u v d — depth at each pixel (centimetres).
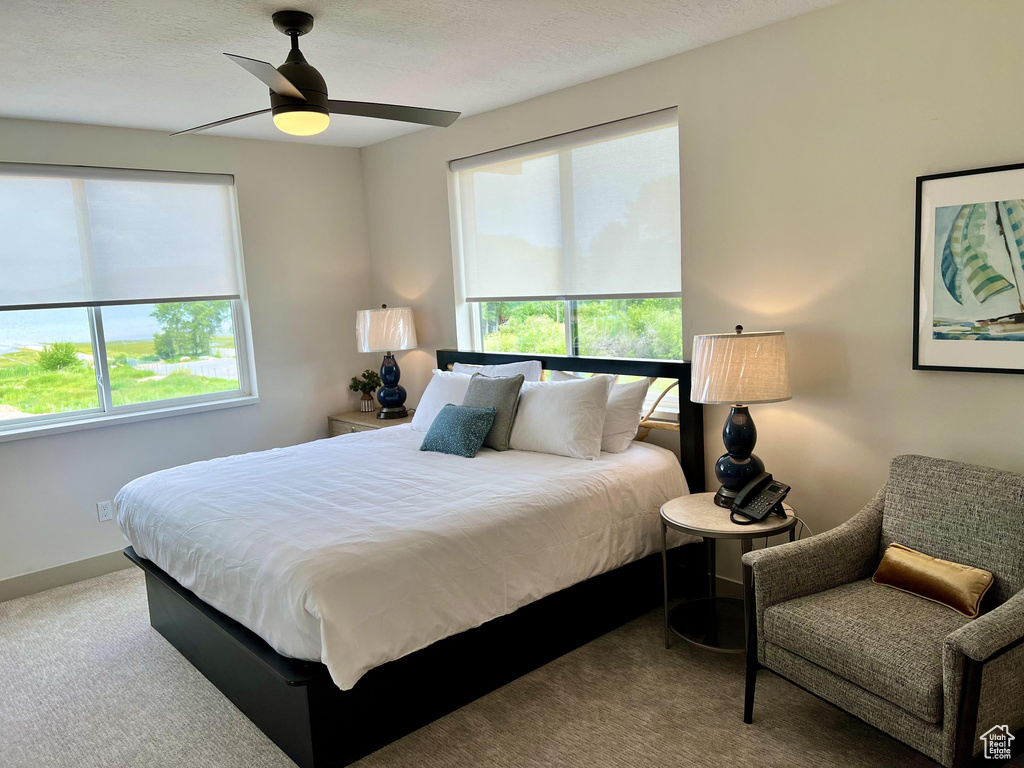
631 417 341
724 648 275
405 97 376
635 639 302
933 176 254
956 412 261
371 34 278
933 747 184
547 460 323
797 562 234
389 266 508
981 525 224
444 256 462
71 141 392
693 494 310
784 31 289
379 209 508
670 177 344
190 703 271
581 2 256
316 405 504
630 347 378
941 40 250
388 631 222
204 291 452
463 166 437
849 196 280
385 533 238
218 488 300
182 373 451
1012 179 237
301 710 220
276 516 261
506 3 254
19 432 378
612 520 297
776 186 301
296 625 212
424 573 233
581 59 324
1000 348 246
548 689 266
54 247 393
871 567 253
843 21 272
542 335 421
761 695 258
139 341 432
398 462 331
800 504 312
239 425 466
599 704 255
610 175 368
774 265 306
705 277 331
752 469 288
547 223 404
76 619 349
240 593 237
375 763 228
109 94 340
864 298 281
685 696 258
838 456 297
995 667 179
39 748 247
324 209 497
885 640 201
